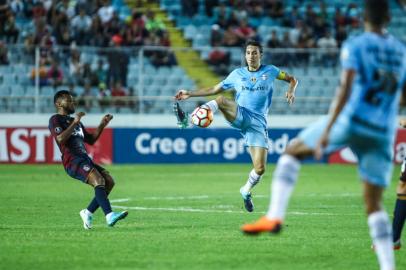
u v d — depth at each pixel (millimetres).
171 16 78062
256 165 33625
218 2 78562
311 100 68375
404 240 26484
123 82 66125
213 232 27719
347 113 17562
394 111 17938
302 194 44000
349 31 75938
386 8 17906
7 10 70438
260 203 39344
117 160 65188
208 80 69375
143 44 71688
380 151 17891
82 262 21531
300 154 17625
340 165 67188
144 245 24562
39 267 20781
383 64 17500
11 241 25391
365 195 18266
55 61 65500
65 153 28688
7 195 41875
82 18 71000
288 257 22547
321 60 68750
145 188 46812
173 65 69125
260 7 77875
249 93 33719
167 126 65750
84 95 65438
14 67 65938
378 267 21141
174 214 33969
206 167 62938
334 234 27609
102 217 32562
